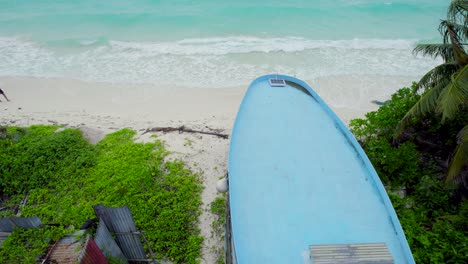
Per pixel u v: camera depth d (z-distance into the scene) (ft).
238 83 56.90
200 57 65.10
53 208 32.42
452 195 29.63
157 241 28.71
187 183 34.58
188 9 85.15
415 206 29.48
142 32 75.00
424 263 24.31
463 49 27.32
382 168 33.65
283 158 27.04
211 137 43.27
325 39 70.74
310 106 33.14
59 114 49.65
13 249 23.91
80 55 66.64
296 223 22.08
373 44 68.49
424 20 78.02
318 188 24.47
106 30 76.07
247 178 25.27
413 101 37.37
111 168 36.55
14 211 32.76
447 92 24.12
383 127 37.27
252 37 72.13
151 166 36.27
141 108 51.21
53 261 20.63
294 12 82.69
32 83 57.77
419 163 34.04
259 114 31.99
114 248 24.47
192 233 29.73
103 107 51.65
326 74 58.75
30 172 36.04
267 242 21.04
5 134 40.88
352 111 49.21
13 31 75.72
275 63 62.44
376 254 18.99
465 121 34.35
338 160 26.84
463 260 23.77
